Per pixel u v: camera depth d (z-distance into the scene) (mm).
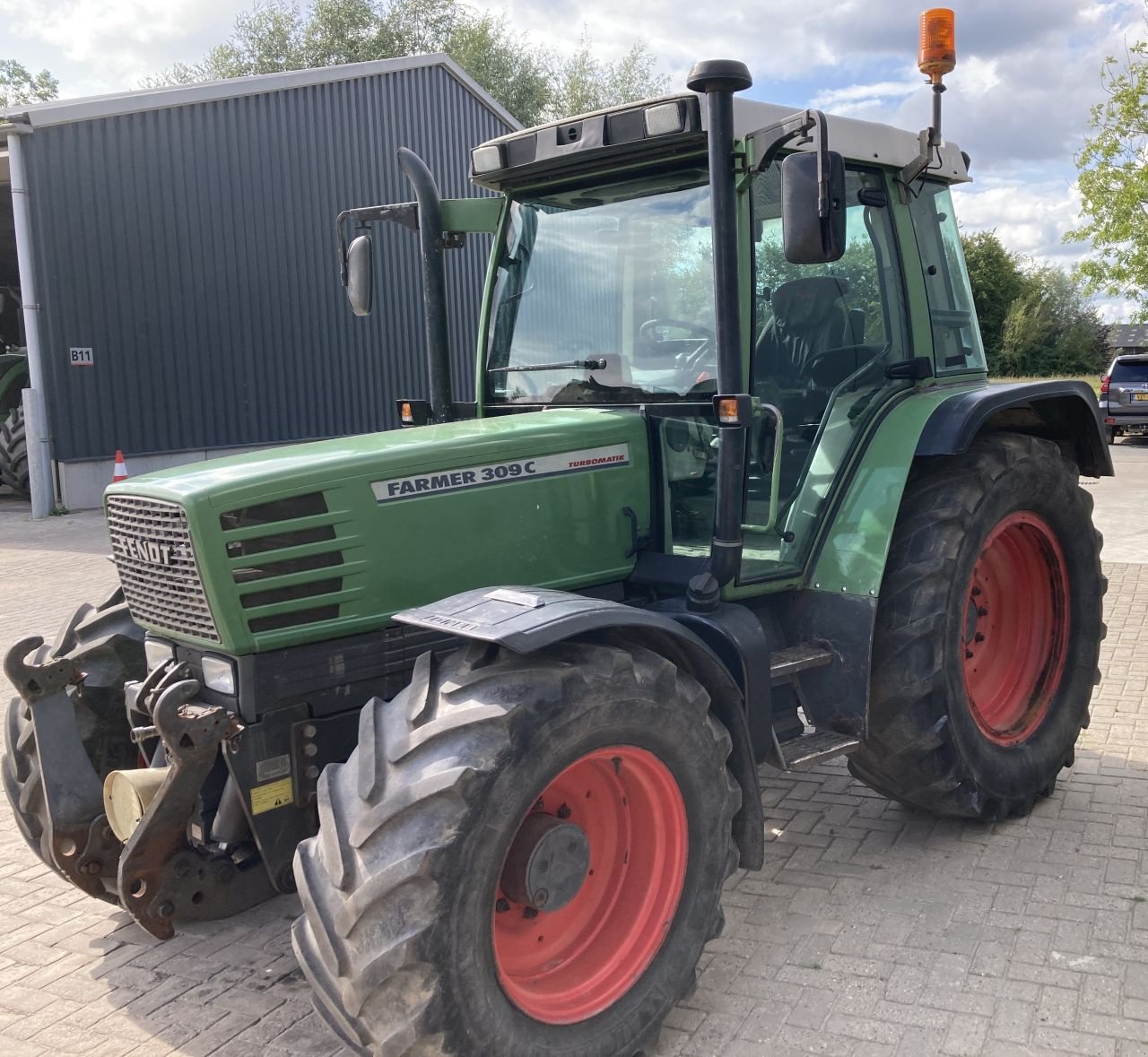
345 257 4266
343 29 34250
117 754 3625
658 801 2855
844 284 3848
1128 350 22516
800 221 2928
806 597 3666
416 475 3064
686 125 3189
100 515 13812
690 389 3469
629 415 3537
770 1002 2988
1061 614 4332
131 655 3596
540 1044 2535
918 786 3758
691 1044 2820
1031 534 4266
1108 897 3465
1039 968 3076
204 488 2809
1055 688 4285
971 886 3584
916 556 3689
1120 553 9000
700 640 2922
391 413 17062
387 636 3068
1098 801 4227
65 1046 2951
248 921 3660
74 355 13883
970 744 3773
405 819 2359
